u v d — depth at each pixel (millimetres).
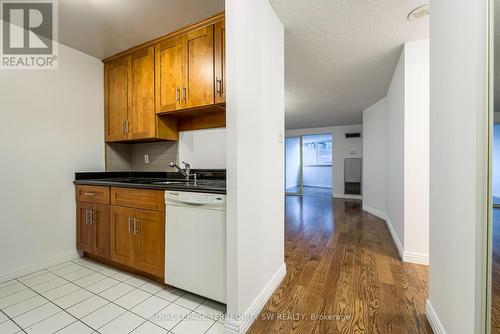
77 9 1719
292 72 2832
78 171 2346
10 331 1281
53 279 1876
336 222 3795
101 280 1857
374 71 2795
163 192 1666
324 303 1542
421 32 1989
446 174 1126
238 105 1234
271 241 1685
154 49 2156
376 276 1910
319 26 1902
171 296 1630
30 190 2004
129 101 2346
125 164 2811
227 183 1254
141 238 1791
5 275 1848
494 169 829
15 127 1924
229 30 1229
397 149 2652
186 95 1958
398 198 2588
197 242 1505
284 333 1274
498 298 828
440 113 1194
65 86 2244
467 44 905
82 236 2232
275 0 1603
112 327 1317
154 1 1630
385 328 1305
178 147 2486
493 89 816
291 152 7586
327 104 4320
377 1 1611
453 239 1050
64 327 1316
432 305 1333
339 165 6625
